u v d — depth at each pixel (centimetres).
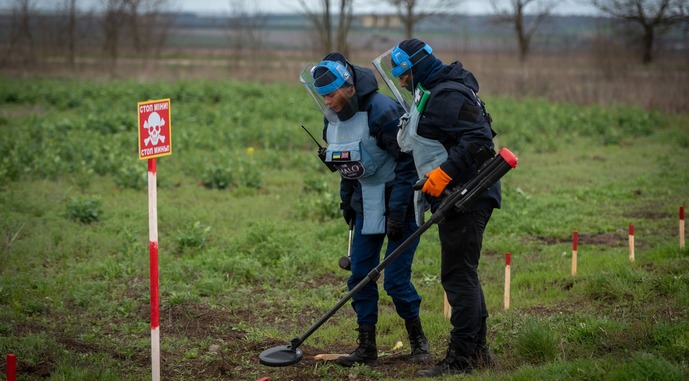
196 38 10650
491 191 834
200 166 2234
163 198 1905
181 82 4425
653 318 952
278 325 1095
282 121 3275
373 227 889
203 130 2942
